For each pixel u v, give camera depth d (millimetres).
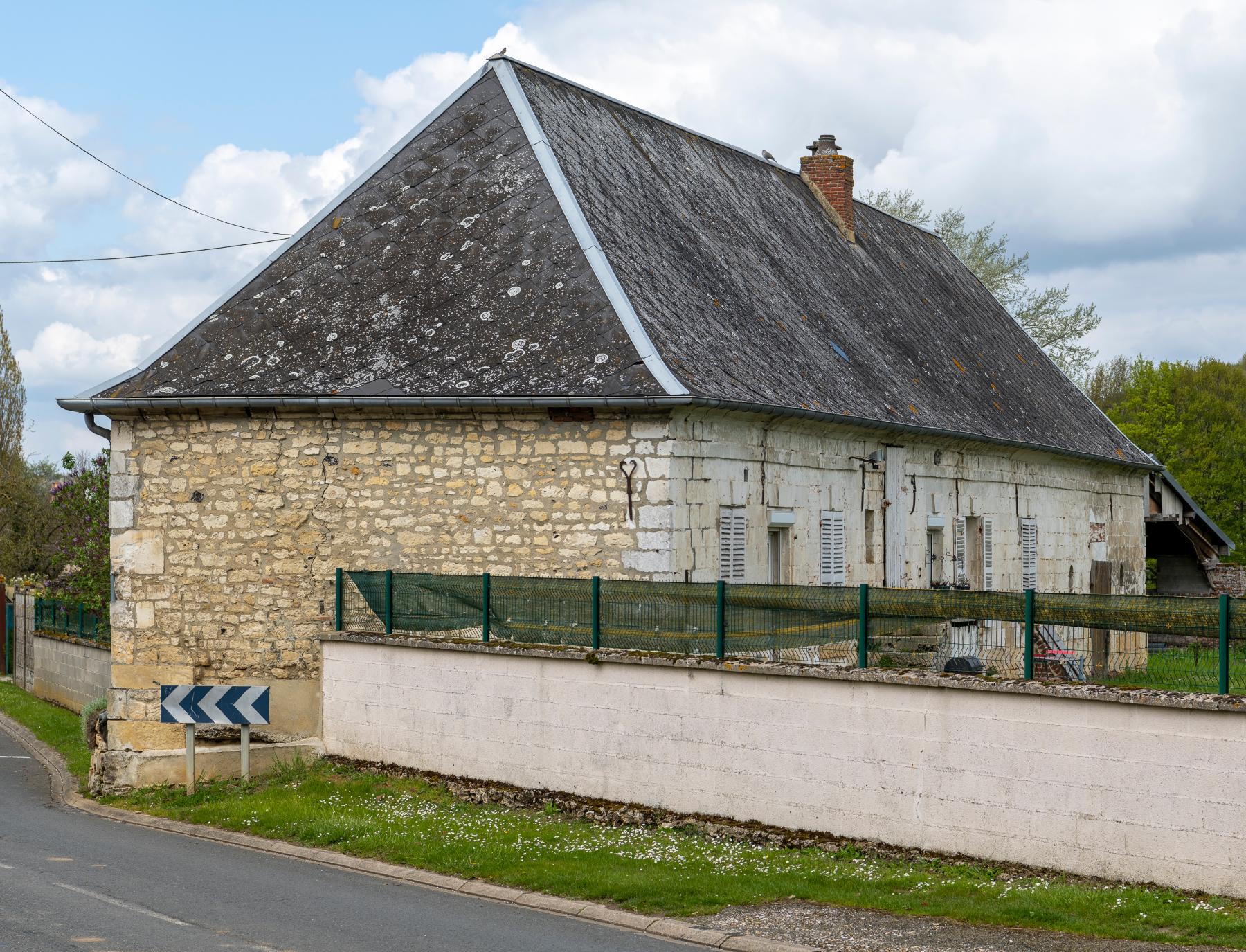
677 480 13094
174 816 12258
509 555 13516
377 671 13102
